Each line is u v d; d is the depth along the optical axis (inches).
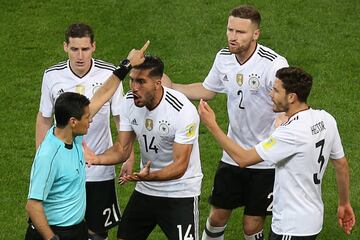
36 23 2223.2
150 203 1301.7
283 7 2273.6
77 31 1326.3
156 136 1264.8
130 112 1278.3
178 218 1286.9
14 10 2271.2
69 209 1188.5
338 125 1882.4
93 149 1373.0
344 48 2143.2
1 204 1600.6
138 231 1333.7
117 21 2223.2
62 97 1162.6
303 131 1168.2
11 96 1969.7
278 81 1187.3
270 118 1373.0
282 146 1173.7
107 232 1445.6
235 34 1328.7
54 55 2114.9
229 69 1380.4
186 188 1285.7
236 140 1406.3
